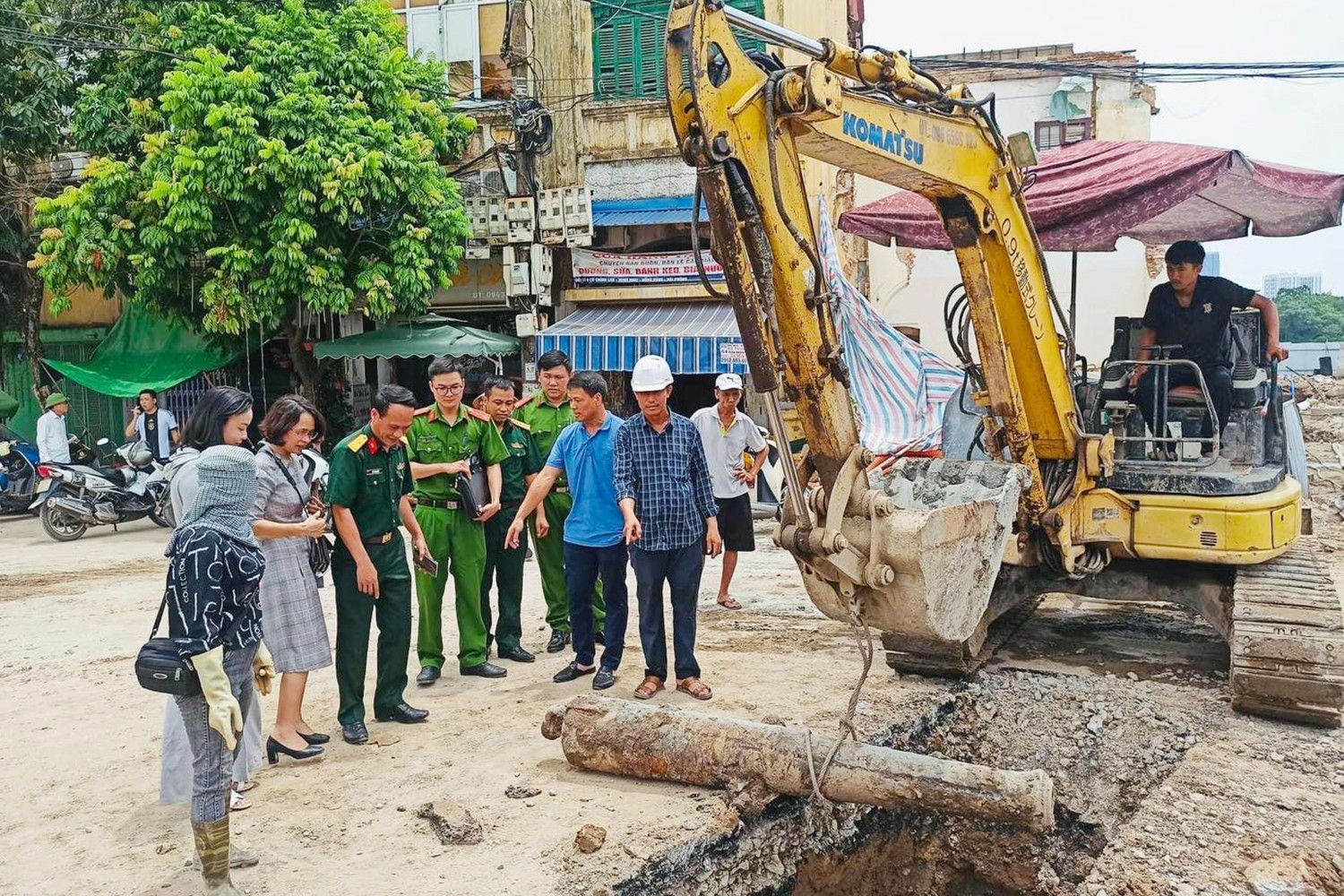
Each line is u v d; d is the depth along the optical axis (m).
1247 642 5.51
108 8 14.62
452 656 7.10
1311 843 4.23
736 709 5.61
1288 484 6.46
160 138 12.75
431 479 6.31
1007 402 5.65
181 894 3.74
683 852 4.01
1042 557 6.18
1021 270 5.62
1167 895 3.91
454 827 4.09
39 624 8.32
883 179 4.93
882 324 12.80
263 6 13.67
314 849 4.07
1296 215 8.00
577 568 6.25
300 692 5.10
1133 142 7.27
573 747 4.79
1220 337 6.77
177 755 4.38
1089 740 5.64
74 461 15.11
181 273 13.41
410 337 14.14
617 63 14.70
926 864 5.04
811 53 4.18
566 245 14.53
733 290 3.74
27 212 16.36
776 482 12.93
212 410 4.44
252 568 3.79
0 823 4.44
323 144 12.61
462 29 15.24
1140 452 6.80
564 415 7.38
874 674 6.42
